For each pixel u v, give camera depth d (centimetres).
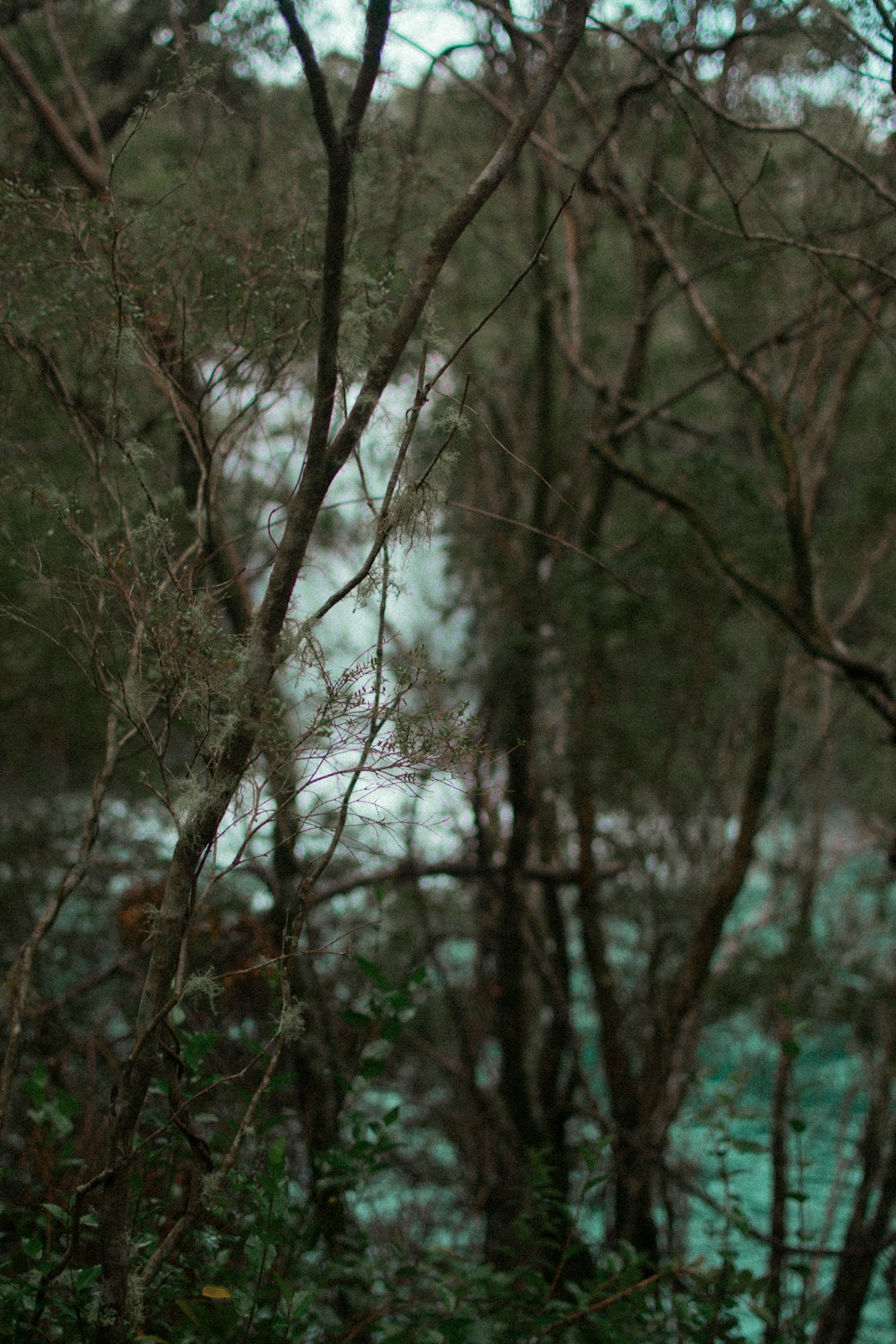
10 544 226
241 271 264
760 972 578
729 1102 300
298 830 190
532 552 542
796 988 570
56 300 237
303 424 302
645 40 375
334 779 172
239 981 326
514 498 577
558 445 606
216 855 174
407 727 164
